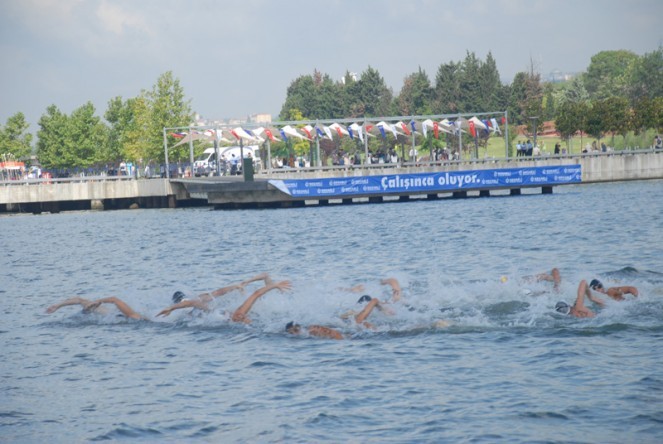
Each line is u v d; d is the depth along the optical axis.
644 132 151.00
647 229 59.47
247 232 75.12
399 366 23.02
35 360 25.61
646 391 19.61
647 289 31.42
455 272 42.53
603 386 20.19
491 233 62.75
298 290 34.00
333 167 121.00
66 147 156.88
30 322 32.22
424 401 19.75
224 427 18.61
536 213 79.88
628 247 49.47
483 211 86.31
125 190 124.25
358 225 76.50
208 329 28.86
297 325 27.61
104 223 98.50
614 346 23.94
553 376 21.27
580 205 87.12
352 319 28.58
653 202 86.06
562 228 63.59
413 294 31.92
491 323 27.34
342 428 18.19
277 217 92.75
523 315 28.06
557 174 112.06
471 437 17.23
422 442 17.09
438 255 50.47
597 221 67.94
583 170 128.25
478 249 52.66
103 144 160.75
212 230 79.44
